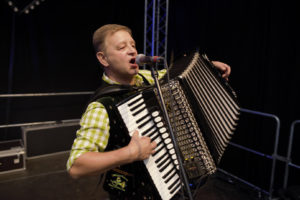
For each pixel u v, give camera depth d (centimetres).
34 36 508
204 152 116
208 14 425
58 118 552
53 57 533
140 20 589
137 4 581
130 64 121
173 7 509
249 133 368
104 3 564
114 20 577
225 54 398
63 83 550
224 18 395
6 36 482
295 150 307
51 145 421
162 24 540
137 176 118
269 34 330
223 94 142
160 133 109
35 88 523
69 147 437
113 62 121
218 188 324
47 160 403
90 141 102
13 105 505
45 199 292
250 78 361
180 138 113
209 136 122
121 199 123
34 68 517
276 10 317
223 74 163
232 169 398
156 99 110
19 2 480
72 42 548
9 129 505
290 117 311
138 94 108
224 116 136
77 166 96
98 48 124
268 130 338
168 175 111
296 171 306
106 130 106
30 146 406
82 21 552
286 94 313
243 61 369
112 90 113
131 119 106
